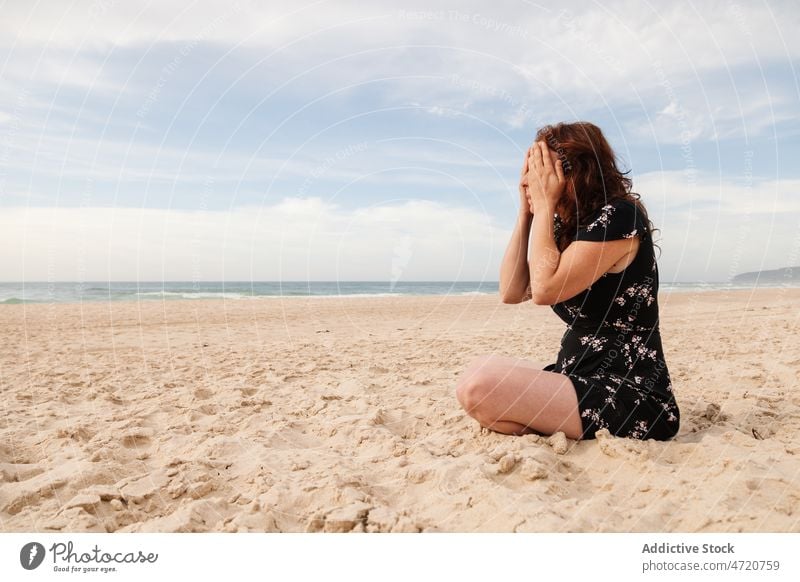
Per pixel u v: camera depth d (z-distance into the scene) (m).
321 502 2.14
